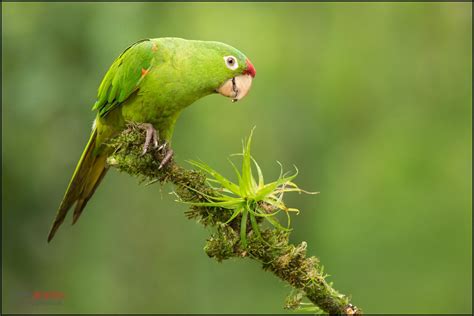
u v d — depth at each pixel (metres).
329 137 19.97
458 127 20.77
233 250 4.63
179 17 15.50
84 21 11.27
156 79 6.48
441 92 21.16
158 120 6.71
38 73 11.05
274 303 15.88
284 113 19.30
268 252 4.57
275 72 19.73
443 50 21.30
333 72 20.73
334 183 19.25
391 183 19.41
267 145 18.70
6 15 11.16
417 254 18.19
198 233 15.67
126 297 14.66
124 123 6.80
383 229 18.61
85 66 11.20
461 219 18.69
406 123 20.69
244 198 4.64
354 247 18.31
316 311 4.55
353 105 20.66
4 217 12.23
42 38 11.16
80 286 14.15
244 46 18.89
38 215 12.34
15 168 11.62
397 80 21.17
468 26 21.14
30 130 11.36
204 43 6.59
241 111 18.72
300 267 4.55
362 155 19.91
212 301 15.67
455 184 19.50
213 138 17.14
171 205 15.33
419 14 21.23
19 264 12.88
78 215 6.80
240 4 19.50
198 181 4.88
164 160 5.01
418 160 19.84
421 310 17.22
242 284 16.11
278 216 18.55
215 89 6.64
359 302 17.55
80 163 6.72
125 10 11.66
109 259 14.70
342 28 21.20
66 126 11.37
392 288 17.69
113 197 14.93
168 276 15.04
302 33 20.58
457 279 17.73
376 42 21.25
